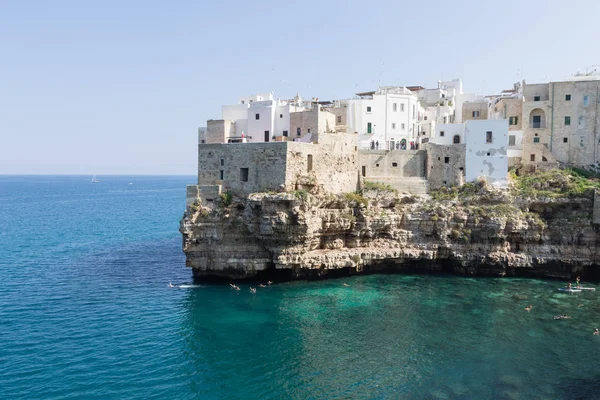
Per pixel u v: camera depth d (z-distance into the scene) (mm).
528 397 33906
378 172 73438
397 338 43656
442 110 93125
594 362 38938
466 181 71062
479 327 46031
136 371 37500
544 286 59219
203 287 59344
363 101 82562
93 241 95688
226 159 63625
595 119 74625
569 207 64688
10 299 54438
